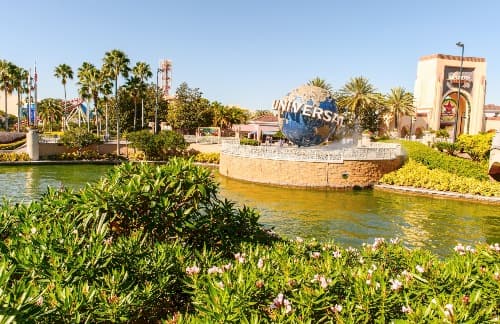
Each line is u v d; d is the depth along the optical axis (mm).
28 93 71938
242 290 4406
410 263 6504
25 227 6121
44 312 3814
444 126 65500
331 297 4484
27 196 23391
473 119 63062
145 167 7289
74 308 4156
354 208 22109
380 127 65688
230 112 72812
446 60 62406
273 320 4160
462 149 37219
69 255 5074
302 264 5555
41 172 33906
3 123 84750
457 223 18953
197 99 66188
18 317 3410
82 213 6367
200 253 6422
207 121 70375
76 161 40594
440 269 5527
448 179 27844
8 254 5223
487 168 31734
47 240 5387
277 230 16922
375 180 30047
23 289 3887
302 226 17797
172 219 6680
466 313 3910
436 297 4516
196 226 7086
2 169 35219
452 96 65750
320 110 33188
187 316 4633
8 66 53062
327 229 17375
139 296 4809
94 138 44000
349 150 30094
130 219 6562
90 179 30500
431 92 63312
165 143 43719
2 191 24750
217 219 7387
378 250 7141
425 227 18094
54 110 84312
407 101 59938
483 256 6020
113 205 6281
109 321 4414
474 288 5055
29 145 39531
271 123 61531
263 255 6125
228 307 4168
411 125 63688
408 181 29000
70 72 61375
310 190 28328
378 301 4438
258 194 26047
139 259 5504
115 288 4742
